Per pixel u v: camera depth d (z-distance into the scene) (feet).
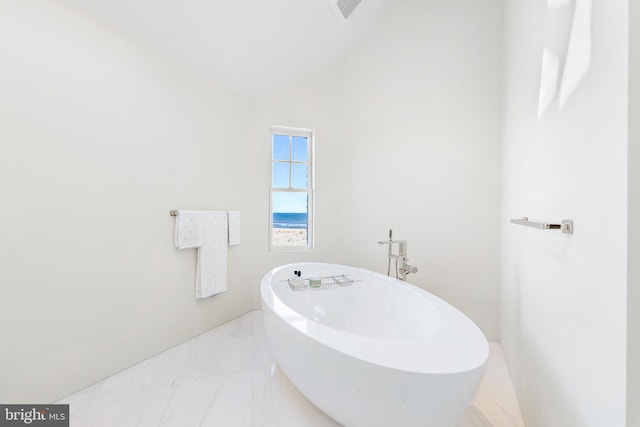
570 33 2.96
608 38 2.20
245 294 9.33
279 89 9.68
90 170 5.46
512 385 5.41
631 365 1.92
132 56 6.18
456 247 7.57
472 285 7.37
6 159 4.41
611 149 2.15
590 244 2.47
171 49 6.86
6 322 4.44
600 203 2.31
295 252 9.90
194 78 7.62
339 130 10.04
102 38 5.64
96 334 5.55
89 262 5.45
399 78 8.50
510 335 5.76
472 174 7.35
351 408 3.47
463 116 7.46
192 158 7.58
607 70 2.21
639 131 1.92
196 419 4.57
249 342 7.32
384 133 8.84
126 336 6.06
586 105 2.57
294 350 4.07
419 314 5.42
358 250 9.48
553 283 3.33
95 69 5.53
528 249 4.46
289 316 4.48
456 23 7.50
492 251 7.13
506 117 6.33
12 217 4.48
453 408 3.07
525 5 4.80
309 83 9.97
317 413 4.70
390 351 3.36
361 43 9.39
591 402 2.41
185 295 7.40
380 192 8.93
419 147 8.14
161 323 6.79
